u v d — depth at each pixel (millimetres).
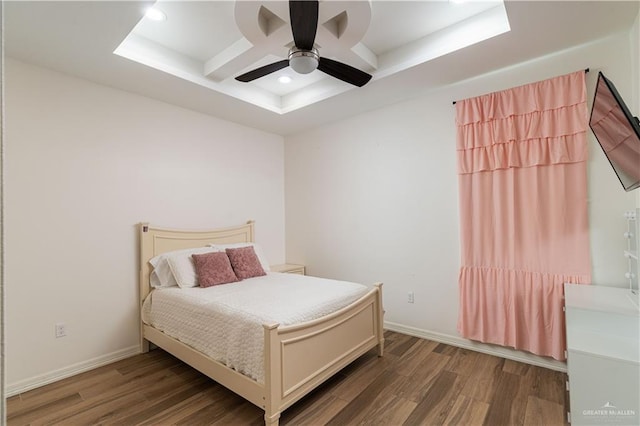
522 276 2689
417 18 2434
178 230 3438
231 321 2191
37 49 2342
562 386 2346
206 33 2562
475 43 2389
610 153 1868
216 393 2369
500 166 2770
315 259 4391
